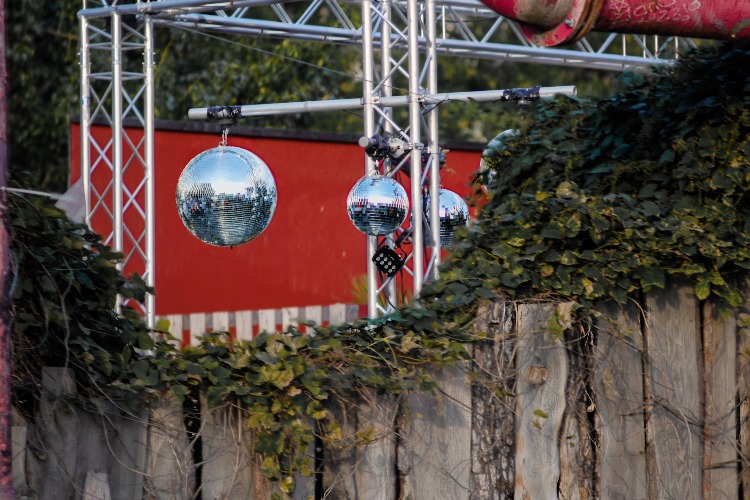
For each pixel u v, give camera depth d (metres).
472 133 63.75
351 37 32.78
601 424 12.99
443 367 12.04
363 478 11.51
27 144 58.12
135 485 10.39
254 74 59.16
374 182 22.30
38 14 58.06
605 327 13.17
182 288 37.75
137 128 37.56
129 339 10.87
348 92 62.19
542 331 12.59
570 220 13.04
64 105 58.22
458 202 25.83
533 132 18.73
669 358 13.69
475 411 12.21
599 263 13.11
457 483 12.03
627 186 15.92
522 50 34.59
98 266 10.73
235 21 30.88
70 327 10.36
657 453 13.46
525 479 12.40
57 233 10.52
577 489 12.73
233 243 20.08
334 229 39.94
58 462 9.98
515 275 12.84
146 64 30.55
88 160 30.77
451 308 12.64
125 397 10.38
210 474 10.76
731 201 14.47
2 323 9.01
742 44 14.98
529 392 12.53
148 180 30.45
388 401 11.61
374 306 24.64
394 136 25.05
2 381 8.98
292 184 39.25
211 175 19.56
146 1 31.66
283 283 39.09
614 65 36.59
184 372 10.71
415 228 24.36
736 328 14.23
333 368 11.47
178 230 37.81
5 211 9.07
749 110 14.58
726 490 13.98
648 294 13.62
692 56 16.41
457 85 65.56
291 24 31.84
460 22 34.47
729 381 14.13
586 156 17.16
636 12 12.84
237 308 38.53
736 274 14.14
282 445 10.81
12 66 57.69
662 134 15.79
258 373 10.81
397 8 26.27
